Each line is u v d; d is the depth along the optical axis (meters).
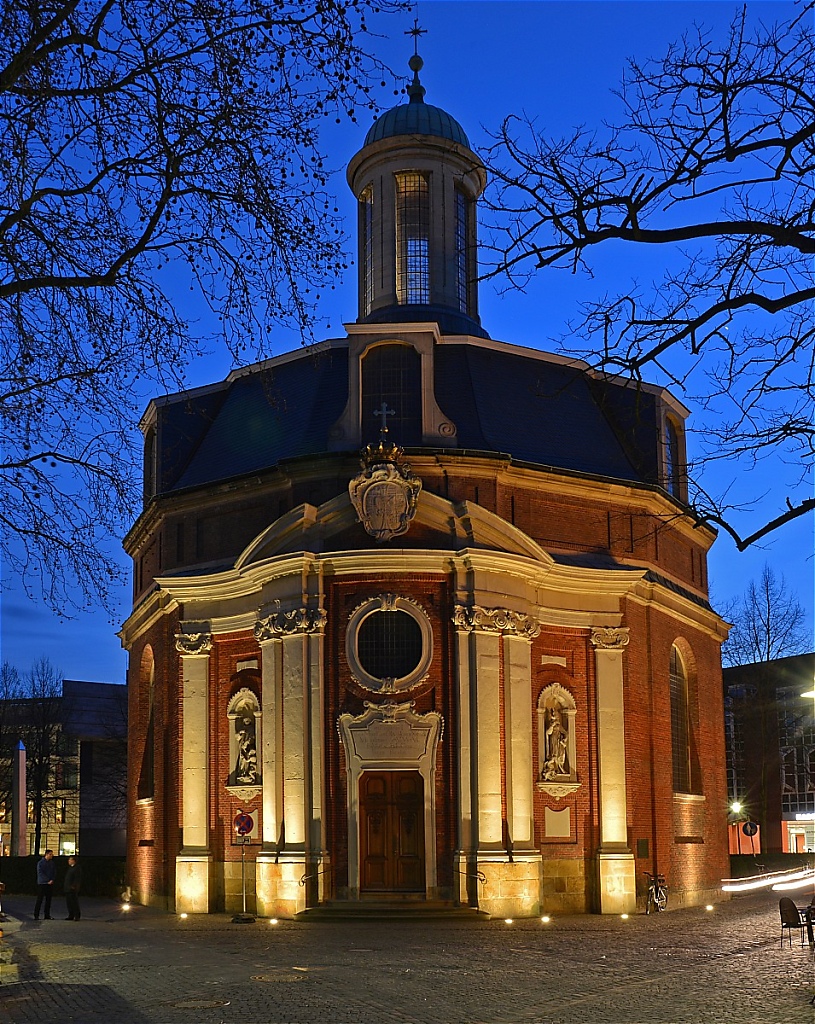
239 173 15.96
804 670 66.50
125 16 15.33
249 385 39.28
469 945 24.50
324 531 33.16
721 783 42.47
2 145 15.38
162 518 38.62
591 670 35.03
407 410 34.62
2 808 79.81
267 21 15.47
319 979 19.38
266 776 32.75
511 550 33.34
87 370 16.86
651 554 37.78
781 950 23.38
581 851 33.75
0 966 21.89
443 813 31.58
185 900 33.94
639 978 19.38
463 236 43.62
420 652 32.41
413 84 45.00
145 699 42.00
